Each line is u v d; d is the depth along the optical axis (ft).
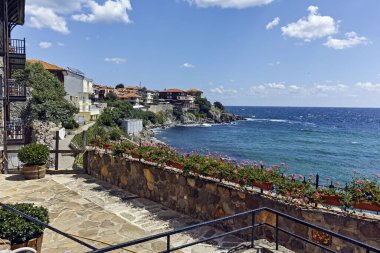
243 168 22.80
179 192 26.18
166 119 345.92
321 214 17.80
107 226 22.00
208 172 23.65
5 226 14.93
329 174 112.16
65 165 52.19
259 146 186.91
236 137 234.79
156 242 19.77
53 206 25.80
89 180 35.73
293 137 236.02
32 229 15.46
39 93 105.81
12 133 53.78
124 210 26.25
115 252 18.03
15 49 63.77
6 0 56.49
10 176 35.86
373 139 226.58
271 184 20.52
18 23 72.02
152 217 24.82
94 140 38.65
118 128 202.90
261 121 430.61
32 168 34.47
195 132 271.28
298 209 18.54
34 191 29.91
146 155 29.71
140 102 357.61
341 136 245.86
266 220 20.01
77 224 22.20
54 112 111.45
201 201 24.23
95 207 25.96
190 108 400.06
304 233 18.40
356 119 495.41
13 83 61.93
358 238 16.75
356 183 18.42
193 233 21.74
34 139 52.49
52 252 17.72
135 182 30.89
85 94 200.34
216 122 395.14
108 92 322.75
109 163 34.65
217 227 22.75
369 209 17.17
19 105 96.68
